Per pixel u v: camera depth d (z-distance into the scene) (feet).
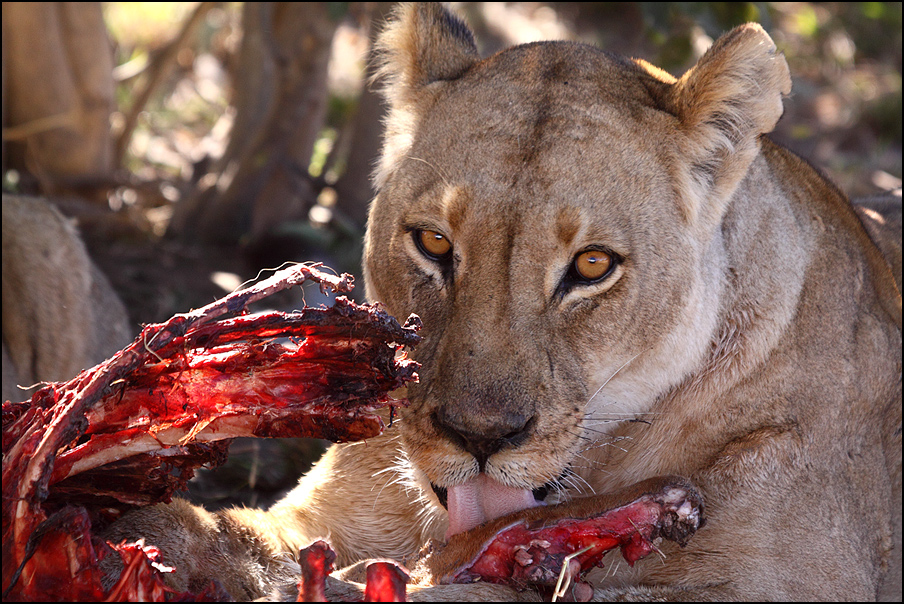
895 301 21.40
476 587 14.52
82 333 27.78
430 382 15.80
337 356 13.25
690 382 17.74
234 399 13.37
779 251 18.33
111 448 13.55
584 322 16.30
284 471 27.32
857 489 18.81
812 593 16.96
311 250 36.94
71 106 37.27
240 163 38.40
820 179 21.04
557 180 15.96
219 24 54.60
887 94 55.98
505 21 59.16
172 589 13.38
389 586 12.67
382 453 19.20
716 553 16.75
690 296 16.94
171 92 52.03
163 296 34.40
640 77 17.85
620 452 18.22
